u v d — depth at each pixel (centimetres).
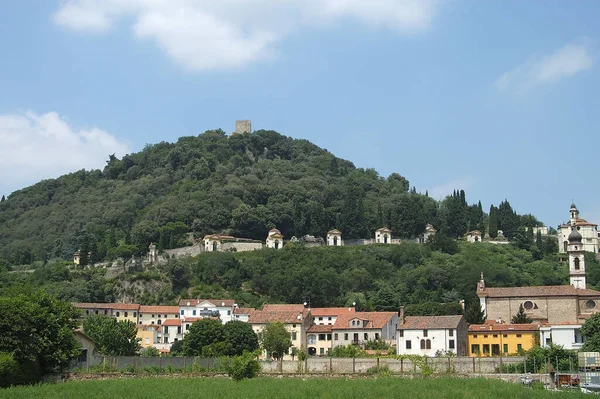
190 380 11156
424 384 10138
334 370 13100
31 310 11381
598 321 15688
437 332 17075
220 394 9138
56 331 11738
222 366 12700
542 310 19962
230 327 17675
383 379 10962
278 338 17212
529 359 13088
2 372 10244
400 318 19112
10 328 11056
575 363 12988
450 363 13012
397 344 17400
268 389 9638
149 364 13188
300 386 10000
